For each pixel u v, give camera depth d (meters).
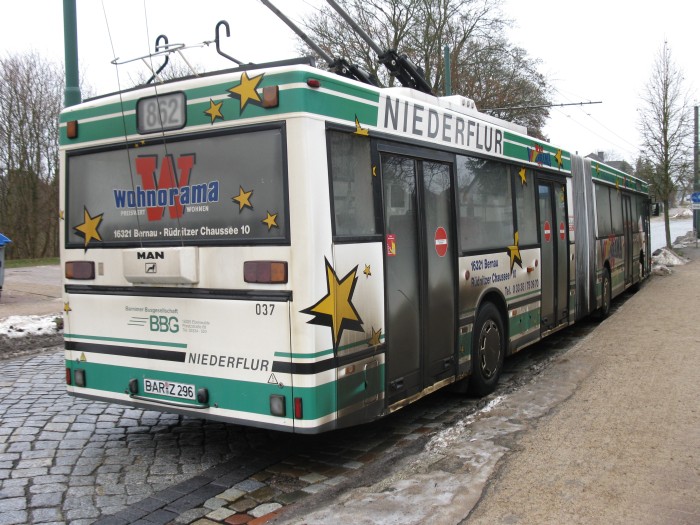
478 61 27.12
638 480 4.00
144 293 4.78
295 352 4.10
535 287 7.83
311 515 3.79
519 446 4.68
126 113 4.85
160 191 4.70
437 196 5.64
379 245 4.72
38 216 28.66
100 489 4.40
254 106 4.24
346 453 5.14
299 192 4.08
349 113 4.47
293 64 4.25
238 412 4.36
